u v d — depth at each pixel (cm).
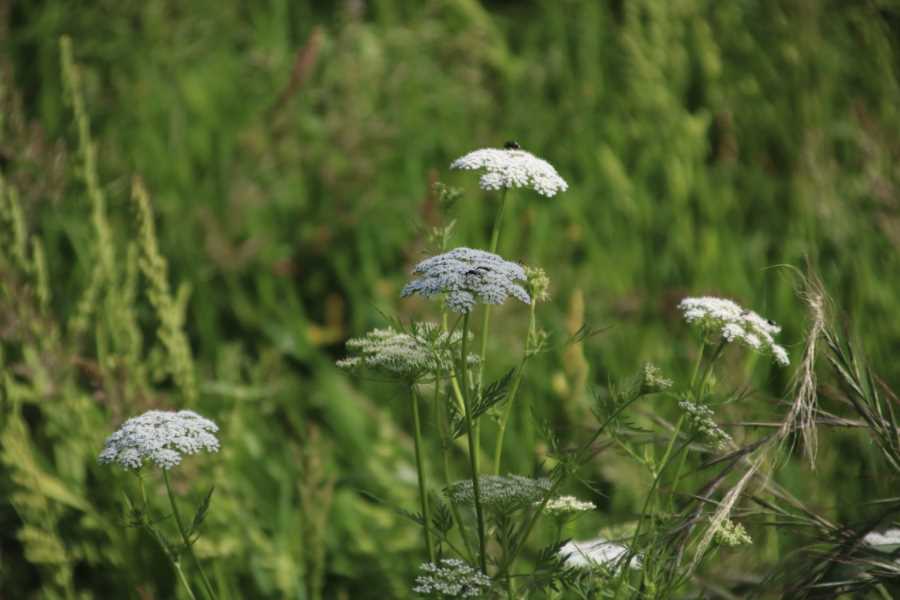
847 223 846
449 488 395
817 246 839
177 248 843
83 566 647
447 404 400
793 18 982
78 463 652
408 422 784
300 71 914
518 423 738
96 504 649
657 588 388
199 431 404
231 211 882
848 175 919
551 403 734
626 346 784
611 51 1066
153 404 663
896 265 817
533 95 1037
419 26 1094
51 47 962
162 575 625
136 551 620
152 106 956
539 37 1155
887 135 888
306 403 790
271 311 851
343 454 753
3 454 602
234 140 939
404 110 988
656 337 794
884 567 391
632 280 864
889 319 770
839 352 406
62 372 650
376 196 909
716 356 409
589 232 877
